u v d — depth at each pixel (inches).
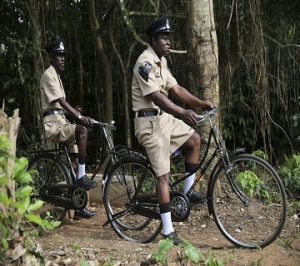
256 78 299.4
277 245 187.5
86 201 219.3
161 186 180.1
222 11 305.6
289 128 344.2
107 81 327.9
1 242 133.6
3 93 346.0
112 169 199.6
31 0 303.1
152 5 295.6
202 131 227.5
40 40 308.8
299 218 219.3
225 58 311.6
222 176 222.2
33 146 313.7
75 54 347.3
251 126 356.2
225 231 185.2
